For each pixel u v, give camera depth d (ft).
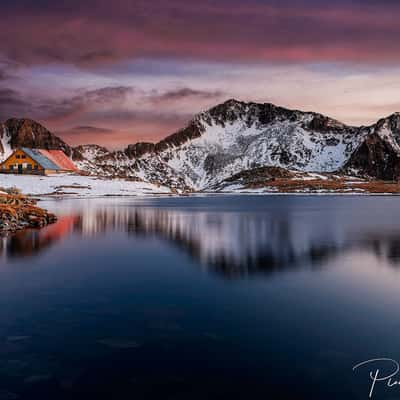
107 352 35.12
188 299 51.37
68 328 40.86
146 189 533.14
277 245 100.32
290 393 28.71
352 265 73.77
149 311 46.39
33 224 144.46
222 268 71.26
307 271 68.69
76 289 56.39
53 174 499.92
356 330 40.37
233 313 45.70
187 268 71.31
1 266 72.84
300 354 34.73
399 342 37.37
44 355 34.60
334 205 329.93
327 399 28.07
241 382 30.14
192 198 498.28
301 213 230.48
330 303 49.49
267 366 32.55
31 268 71.15
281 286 58.23
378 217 198.70
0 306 48.32
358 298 51.70
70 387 29.53
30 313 45.62
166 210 248.93
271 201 418.10
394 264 74.95
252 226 150.82
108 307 47.88
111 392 28.89
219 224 159.22
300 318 43.88
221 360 33.60
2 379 30.68
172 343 37.04
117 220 173.58
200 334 39.22
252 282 60.64
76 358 34.04
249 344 36.81
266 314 45.37
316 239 112.16
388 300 50.70
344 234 123.24
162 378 30.71
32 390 29.22
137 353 34.94
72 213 208.03
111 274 66.08
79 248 94.68
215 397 28.17
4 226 130.00
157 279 62.59
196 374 31.32
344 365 32.76
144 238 114.62
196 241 108.06
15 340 37.81
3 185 397.39
